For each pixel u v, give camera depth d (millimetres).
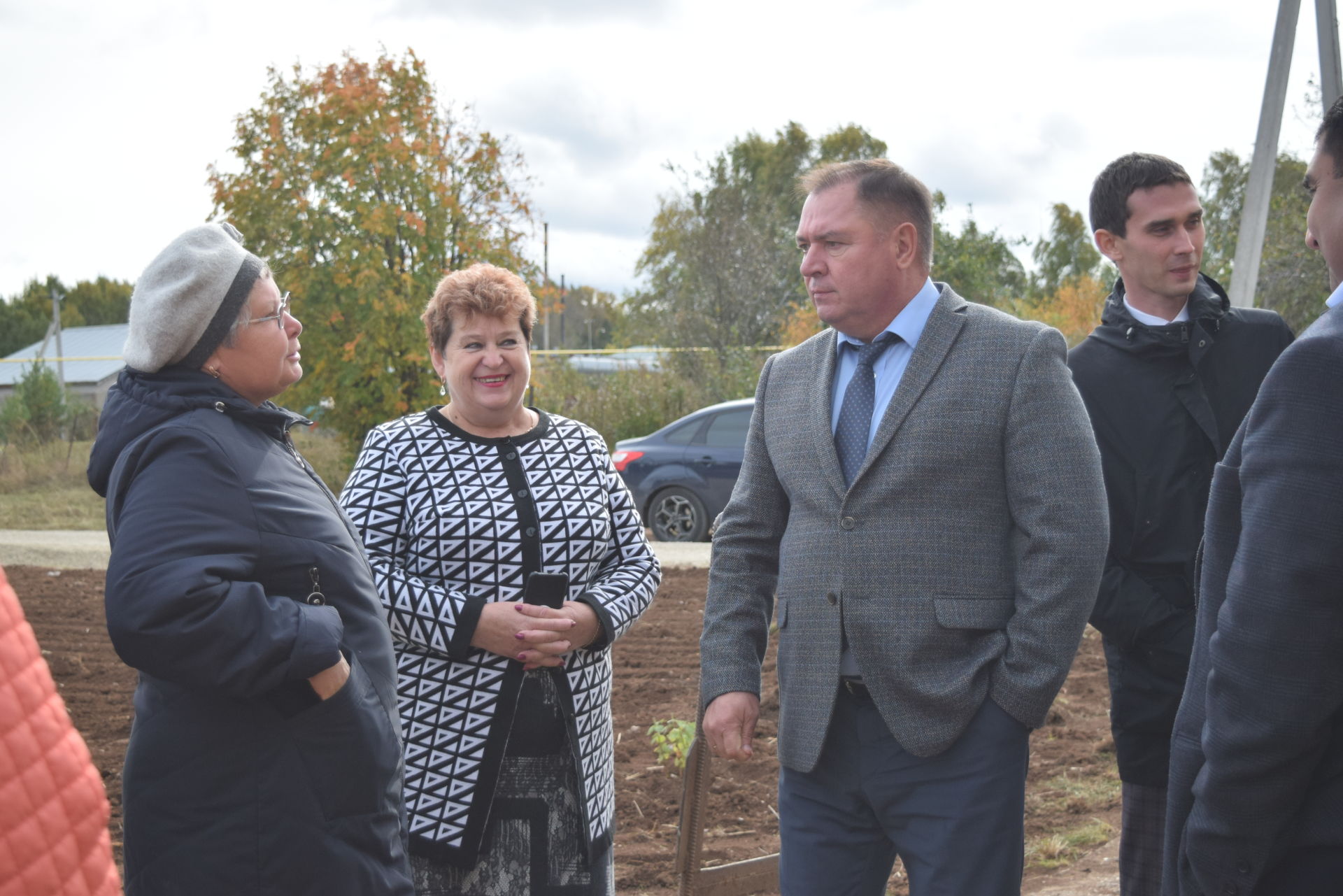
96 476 1958
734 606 2660
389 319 13102
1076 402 2332
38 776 1142
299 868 1836
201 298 1943
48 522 14148
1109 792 4434
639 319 27969
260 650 1757
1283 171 13648
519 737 2576
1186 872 1821
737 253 24312
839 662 2365
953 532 2309
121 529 1812
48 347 47312
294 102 13594
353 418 13656
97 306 74500
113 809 4246
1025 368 2311
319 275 13109
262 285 2039
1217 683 1653
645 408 17734
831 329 2652
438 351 2777
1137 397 2807
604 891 2680
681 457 11336
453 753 2533
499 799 2564
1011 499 2312
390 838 1975
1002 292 23234
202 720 1845
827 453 2434
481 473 2686
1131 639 2711
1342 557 1544
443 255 13570
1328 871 1646
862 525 2350
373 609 2041
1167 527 2738
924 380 2348
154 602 1729
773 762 4762
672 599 8156
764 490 2691
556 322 53500
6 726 1127
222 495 1854
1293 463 1578
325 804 1862
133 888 1877
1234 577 1644
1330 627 1562
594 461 2863
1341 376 1567
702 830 2857
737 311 24094
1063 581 2219
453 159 13953
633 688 5906
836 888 2441
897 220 2400
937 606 2281
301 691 1853
